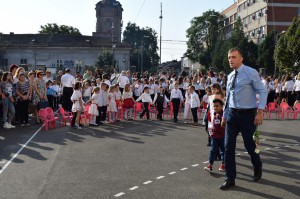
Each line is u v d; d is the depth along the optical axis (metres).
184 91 22.81
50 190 6.68
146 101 18.03
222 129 7.88
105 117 16.42
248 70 6.66
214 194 6.44
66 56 81.62
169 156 9.52
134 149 10.42
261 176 7.45
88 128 14.67
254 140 6.83
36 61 81.69
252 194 6.43
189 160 9.05
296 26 43.00
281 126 15.57
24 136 12.59
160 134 13.19
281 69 44.28
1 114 15.70
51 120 14.36
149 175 7.67
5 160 9.05
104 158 9.27
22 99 14.72
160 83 22.88
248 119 6.71
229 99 6.90
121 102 17.58
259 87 6.63
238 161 9.02
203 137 12.55
